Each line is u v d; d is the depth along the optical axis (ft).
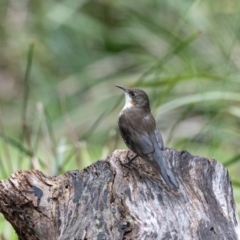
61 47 60.44
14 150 43.01
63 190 22.50
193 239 21.42
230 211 23.22
